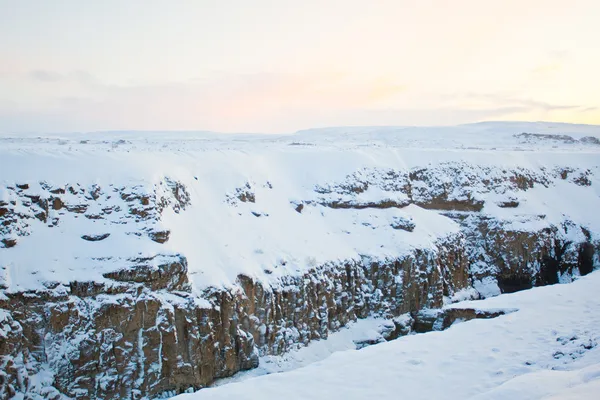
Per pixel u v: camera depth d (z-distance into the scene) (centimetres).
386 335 4438
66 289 3019
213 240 3944
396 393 1898
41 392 2800
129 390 2998
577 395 1410
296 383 2006
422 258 4950
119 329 3055
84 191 3528
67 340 2934
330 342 4156
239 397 1877
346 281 4506
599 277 3853
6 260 3002
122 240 3344
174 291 3297
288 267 4109
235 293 3584
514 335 2494
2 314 2803
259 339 3684
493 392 1655
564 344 2286
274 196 4969
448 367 2138
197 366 3234
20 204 3247
